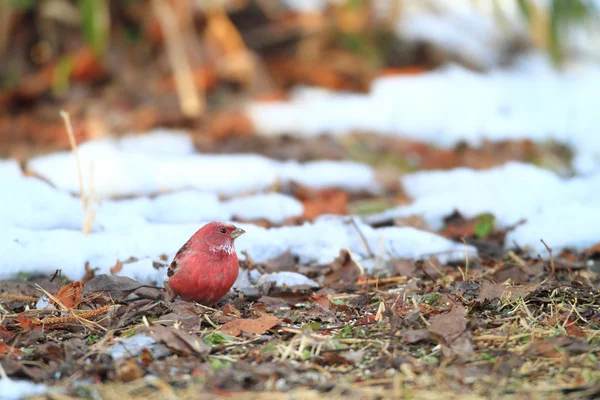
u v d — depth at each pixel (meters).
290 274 8.94
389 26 19.06
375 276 9.05
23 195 10.38
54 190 10.71
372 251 9.70
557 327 7.14
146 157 12.95
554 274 8.74
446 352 6.54
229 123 15.74
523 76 18.70
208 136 15.37
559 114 16.05
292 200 11.42
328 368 6.44
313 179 13.01
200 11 18.27
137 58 18.00
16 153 14.28
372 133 15.60
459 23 20.22
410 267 9.17
